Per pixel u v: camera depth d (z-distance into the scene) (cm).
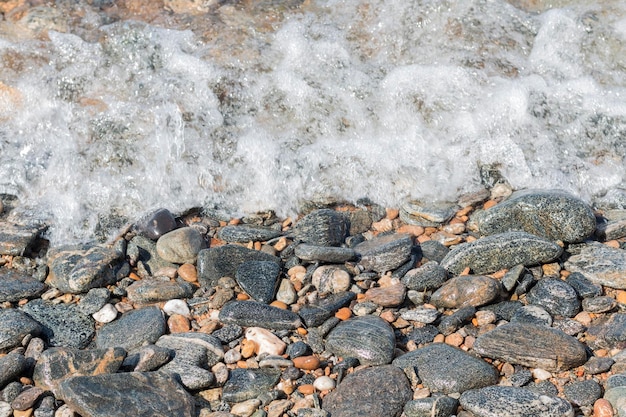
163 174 262
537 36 281
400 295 239
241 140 266
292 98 271
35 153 264
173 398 224
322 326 235
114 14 283
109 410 221
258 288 241
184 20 283
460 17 282
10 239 248
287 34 280
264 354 232
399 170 263
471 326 236
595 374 228
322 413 223
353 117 270
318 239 251
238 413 224
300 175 262
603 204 260
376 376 226
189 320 238
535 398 222
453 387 225
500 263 244
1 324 233
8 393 225
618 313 237
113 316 238
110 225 254
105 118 267
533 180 262
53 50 276
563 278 243
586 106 271
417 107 271
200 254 246
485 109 270
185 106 270
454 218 257
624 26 282
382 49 279
